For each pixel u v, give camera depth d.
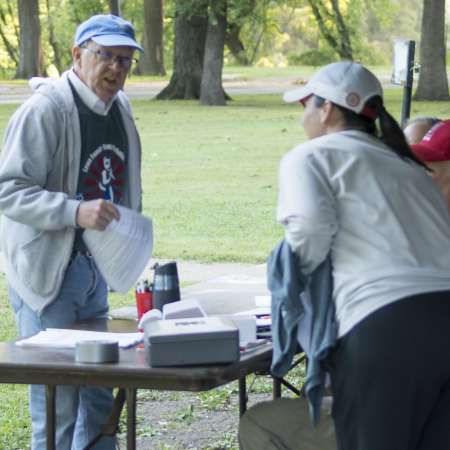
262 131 39.38
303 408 6.55
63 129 7.02
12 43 106.00
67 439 7.03
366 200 5.49
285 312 5.46
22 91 65.06
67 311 7.18
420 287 5.36
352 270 5.42
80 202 6.79
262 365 6.02
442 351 5.34
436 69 56.38
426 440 5.52
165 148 34.09
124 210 6.88
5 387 10.80
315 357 5.39
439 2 56.31
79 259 7.21
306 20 126.06
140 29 102.06
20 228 7.05
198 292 8.05
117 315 7.48
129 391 5.73
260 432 6.35
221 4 53.16
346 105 5.77
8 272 7.25
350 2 77.75
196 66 58.69
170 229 19.75
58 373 5.69
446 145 7.24
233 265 16.48
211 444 8.92
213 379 5.47
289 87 70.88
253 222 20.52
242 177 27.20
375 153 5.64
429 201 5.66
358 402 5.34
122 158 7.43
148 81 77.25
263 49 124.69
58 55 104.19
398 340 5.27
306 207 5.36
